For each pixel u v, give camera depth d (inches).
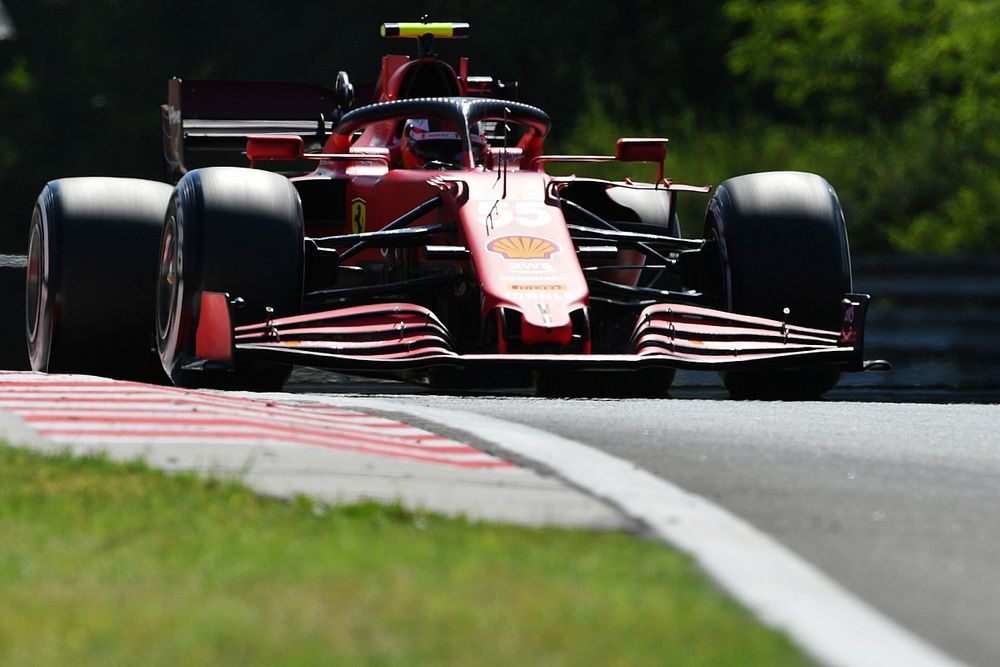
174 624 426.6
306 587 470.3
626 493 646.5
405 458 735.1
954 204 2748.5
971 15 3260.3
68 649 405.1
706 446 813.9
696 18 3949.3
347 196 1366.9
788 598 476.4
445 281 1167.6
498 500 637.3
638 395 1327.5
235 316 1131.9
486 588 472.7
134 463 690.8
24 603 454.9
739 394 1273.4
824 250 1215.6
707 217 1282.0
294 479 672.4
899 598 508.1
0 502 613.3
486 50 4008.4
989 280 1780.3
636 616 441.7
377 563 504.7
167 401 895.1
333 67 4114.2
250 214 1143.0
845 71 3570.4
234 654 398.9
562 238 1141.7
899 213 2819.9
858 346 1095.0
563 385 1317.7
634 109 3937.0
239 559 510.9
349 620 432.8
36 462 692.7
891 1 3469.5
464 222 1152.8
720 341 1096.2
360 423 853.2
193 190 1151.6
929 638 461.1
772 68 3681.1
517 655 403.2
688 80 3959.2
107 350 1315.2
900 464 775.7
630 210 1391.5
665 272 1425.9
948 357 1781.5
